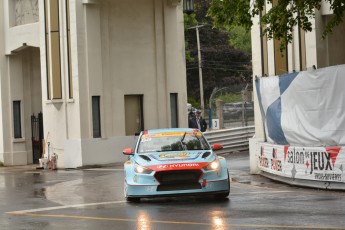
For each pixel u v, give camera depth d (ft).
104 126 120.47
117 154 121.70
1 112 143.84
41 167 127.34
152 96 125.59
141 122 125.29
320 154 64.59
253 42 85.76
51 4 124.26
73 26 119.03
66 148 121.49
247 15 65.82
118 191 74.59
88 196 70.54
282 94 71.67
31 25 136.36
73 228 46.26
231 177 83.15
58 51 123.34
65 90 122.52
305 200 56.29
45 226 48.01
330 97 63.46
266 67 84.17
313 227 41.47
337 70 62.59
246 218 46.78
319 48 78.54
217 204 56.49
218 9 66.69
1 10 143.13
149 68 125.29
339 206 51.11
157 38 125.80
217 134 126.11
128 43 123.75
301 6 65.67
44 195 73.87
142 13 124.98
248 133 133.69
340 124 62.59
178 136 64.39
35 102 147.43
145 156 60.70
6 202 67.72
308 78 66.28
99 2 119.85
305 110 67.21
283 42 68.28
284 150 71.41
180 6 128.57
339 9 65.36
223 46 290.76
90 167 118.83
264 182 76.02
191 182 57.98
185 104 128.98
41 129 144.77
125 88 123.13
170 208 55.31
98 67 120.06
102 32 120.98
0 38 142.72
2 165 143.64
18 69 145.07
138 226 45.60
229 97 219.82
